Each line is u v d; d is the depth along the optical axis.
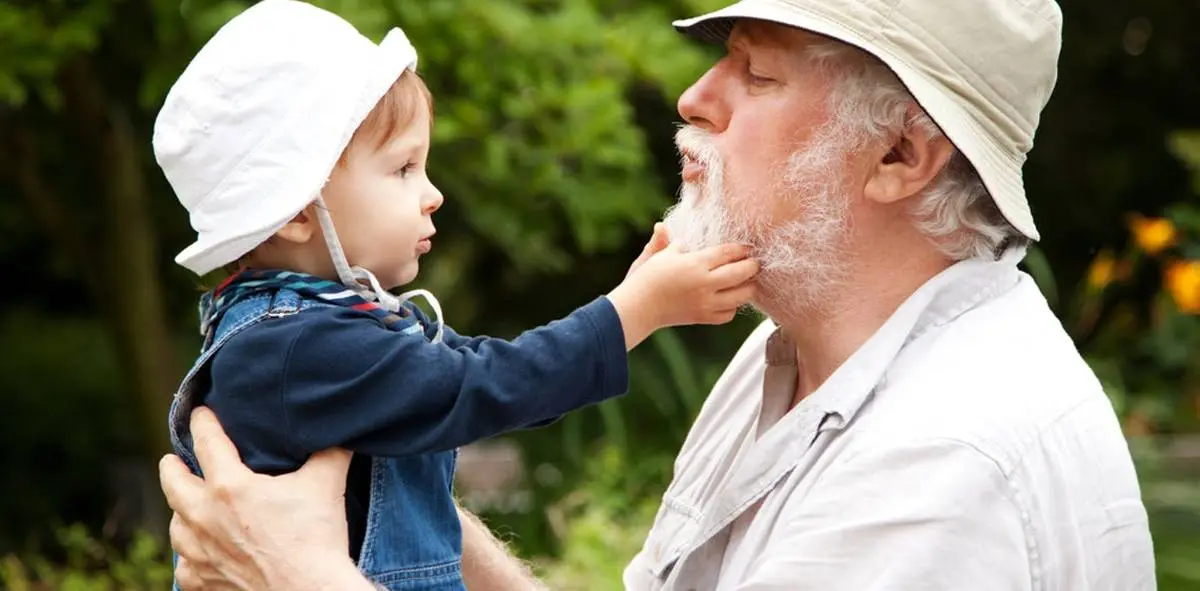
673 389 6.21
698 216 2.37
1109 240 8.17
